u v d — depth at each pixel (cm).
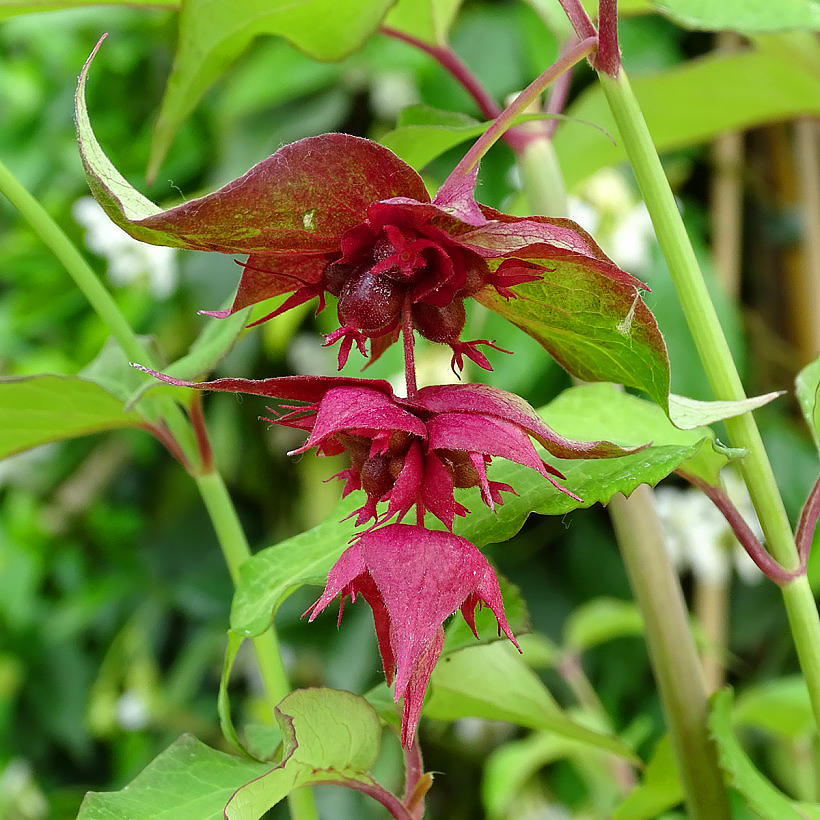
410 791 29
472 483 25
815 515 29
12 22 87
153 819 28
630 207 62
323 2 31
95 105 87
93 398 33
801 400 31
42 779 98
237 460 83
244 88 74
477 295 26
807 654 29
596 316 26
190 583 88
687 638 33
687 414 27
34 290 90
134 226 24
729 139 71
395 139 32
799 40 40
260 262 25
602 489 27
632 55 69
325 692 28
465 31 70
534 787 76
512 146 35
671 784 36
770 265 74
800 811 32
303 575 30
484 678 34
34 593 97
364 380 24
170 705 86
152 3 32
